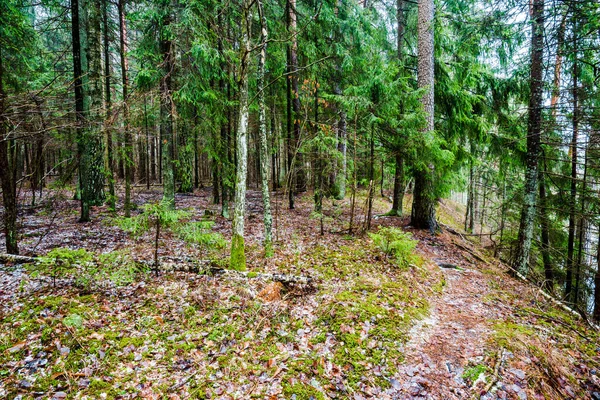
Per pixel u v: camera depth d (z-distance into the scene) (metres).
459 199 36.62
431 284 6.56
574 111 8.42
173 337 4.04
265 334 4.19
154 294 5.09
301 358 3.72
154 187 22.11
